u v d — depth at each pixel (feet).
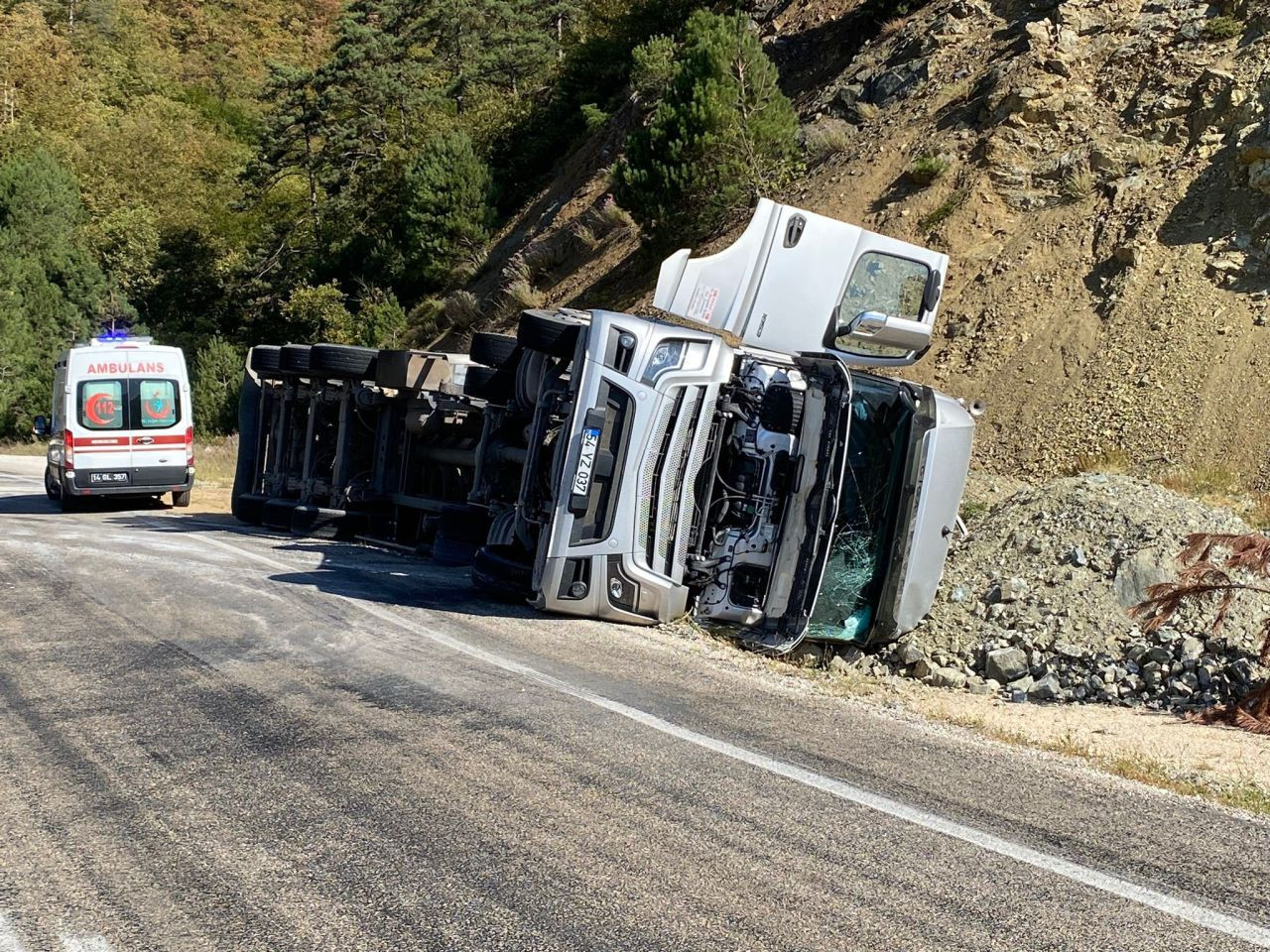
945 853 15.26
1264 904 13.91
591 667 25.26
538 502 31.04
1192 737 25.72
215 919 13.09
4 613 30.32
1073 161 63.31
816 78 89.61
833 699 24.07
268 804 16.62
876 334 34.81
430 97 185.26
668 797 17.10
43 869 14.46
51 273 181.68
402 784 17.47
